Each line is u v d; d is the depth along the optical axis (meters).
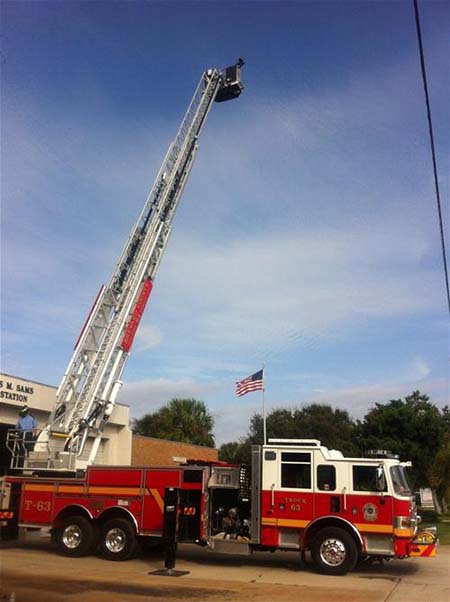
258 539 13.38
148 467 14.57
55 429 17.61
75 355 18.64
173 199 21.94
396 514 12.66
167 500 13.32
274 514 13.42
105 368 18.75
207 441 49.19
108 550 14.34
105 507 14.63
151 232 20.70
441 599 10.05
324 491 13.21
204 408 50.97
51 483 15.38
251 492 13.76
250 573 12.86
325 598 10.05
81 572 12.41
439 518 33.62
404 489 13.12
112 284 19.67
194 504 14.01
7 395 24.39
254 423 59.75
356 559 12.73
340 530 12.88
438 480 29.84
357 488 13.03
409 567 14.28
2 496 15.55
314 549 12.97
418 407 30.75
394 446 27.95
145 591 10.41
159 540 14.65
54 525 15.04
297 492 13.38
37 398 26.22
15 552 15.48
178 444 40.09
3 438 25.77
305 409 63.66
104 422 18.70
